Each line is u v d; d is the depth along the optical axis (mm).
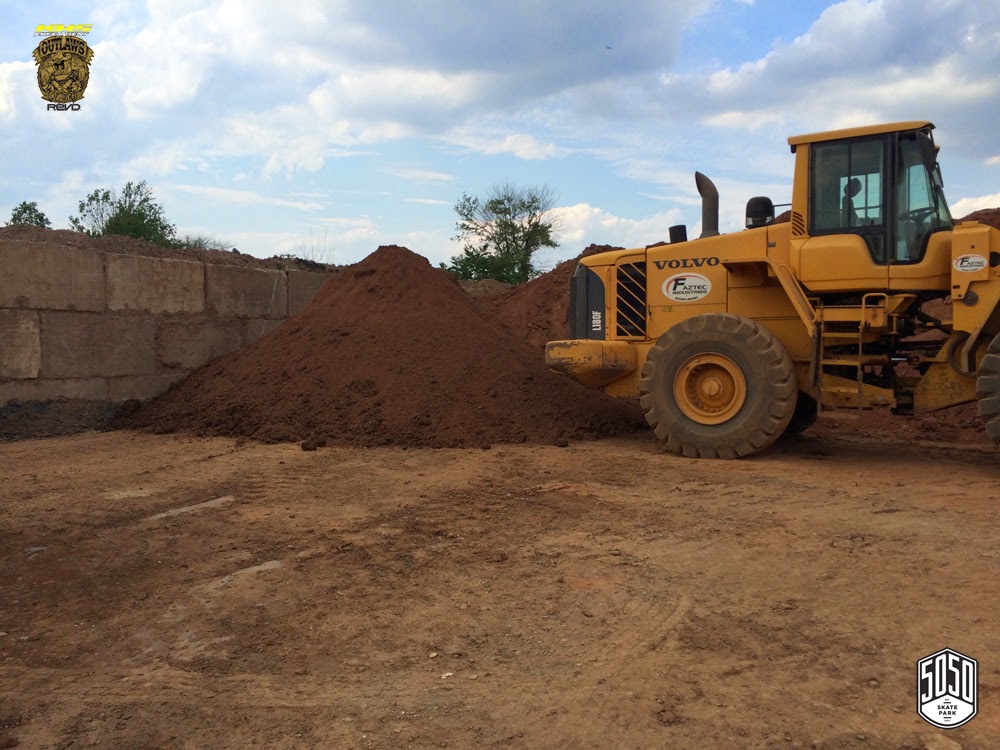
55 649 3910
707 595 4371
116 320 11781
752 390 8477
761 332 8469
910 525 5535
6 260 10367
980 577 4418
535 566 4945
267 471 7992
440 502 6613
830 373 8695
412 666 3650
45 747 3055
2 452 9445
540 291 16281
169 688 3496
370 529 5816
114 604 4461
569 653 3730
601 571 4816
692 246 9539
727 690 3311
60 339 11031
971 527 5469
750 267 9000
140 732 3148
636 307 9945
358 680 3531
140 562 5148
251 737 3090
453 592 4535
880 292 8148
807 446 9594
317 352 11734
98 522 6074
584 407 10672
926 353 8305
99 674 3646
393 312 12234
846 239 8195
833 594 4289
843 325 8484
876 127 8109
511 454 8859
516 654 3742
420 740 3027
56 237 12547
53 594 4629
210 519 6133
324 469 8086
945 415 11297
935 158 8375
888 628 3826
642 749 2908
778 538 5355
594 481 7398
